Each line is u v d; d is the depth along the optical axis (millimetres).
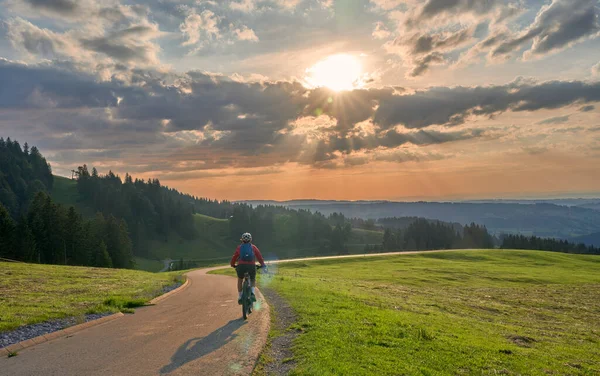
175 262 177875
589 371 10148
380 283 50875
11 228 81500
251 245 13125
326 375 7125
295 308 15062
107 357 8414
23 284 25266
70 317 13078
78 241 95938
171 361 8070
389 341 10320
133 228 194750
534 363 10102
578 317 30391
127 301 16969
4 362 8117
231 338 10031
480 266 90688
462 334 13945
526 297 42438
